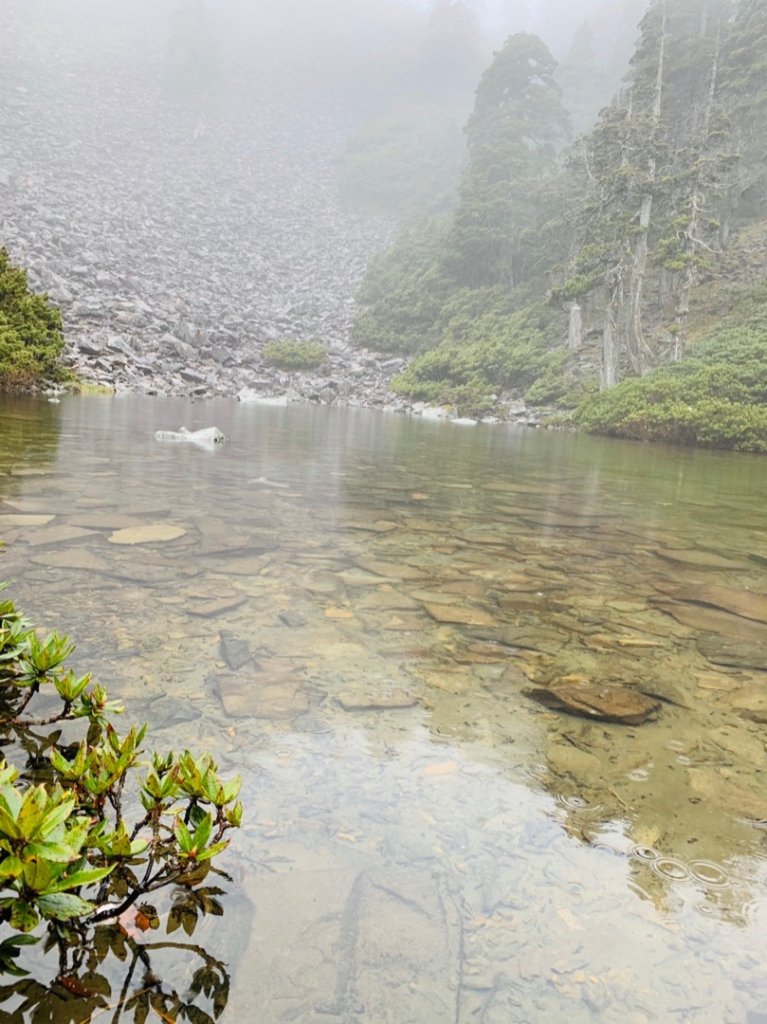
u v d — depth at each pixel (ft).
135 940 3.61
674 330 67.41
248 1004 3.24
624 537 16.19
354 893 4.09
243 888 4.07
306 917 3.86
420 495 20.68
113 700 6.21
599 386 75.46
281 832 4.64
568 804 5.21
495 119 124.67
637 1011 3.38
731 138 92.27
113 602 8.98
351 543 13.65
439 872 4.33
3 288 48.16
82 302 88.33
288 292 134.92
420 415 81.82
